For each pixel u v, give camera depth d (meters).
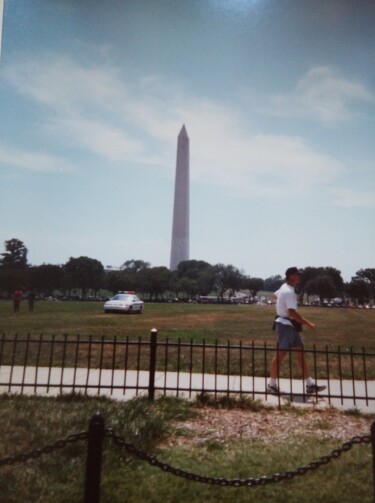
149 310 38.25
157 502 3.25
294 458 3.97
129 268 97.75
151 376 5.98
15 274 69.56
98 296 90.44
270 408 5.76
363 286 79.25
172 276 84.19
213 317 27.84
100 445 2.83
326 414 5.53
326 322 27.61
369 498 3.30
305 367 6.38
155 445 4.28
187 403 5.88
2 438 4.14
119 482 3.48
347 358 10.51
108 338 13.13
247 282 96.25
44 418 4.77
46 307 39.31
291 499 3.31
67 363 8.97
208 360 9.72
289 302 6.53
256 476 3.60
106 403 5.41
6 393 5.92
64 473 3.59
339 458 4.04
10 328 16.00
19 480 3.43
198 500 3.30
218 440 4.52
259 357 10.41
